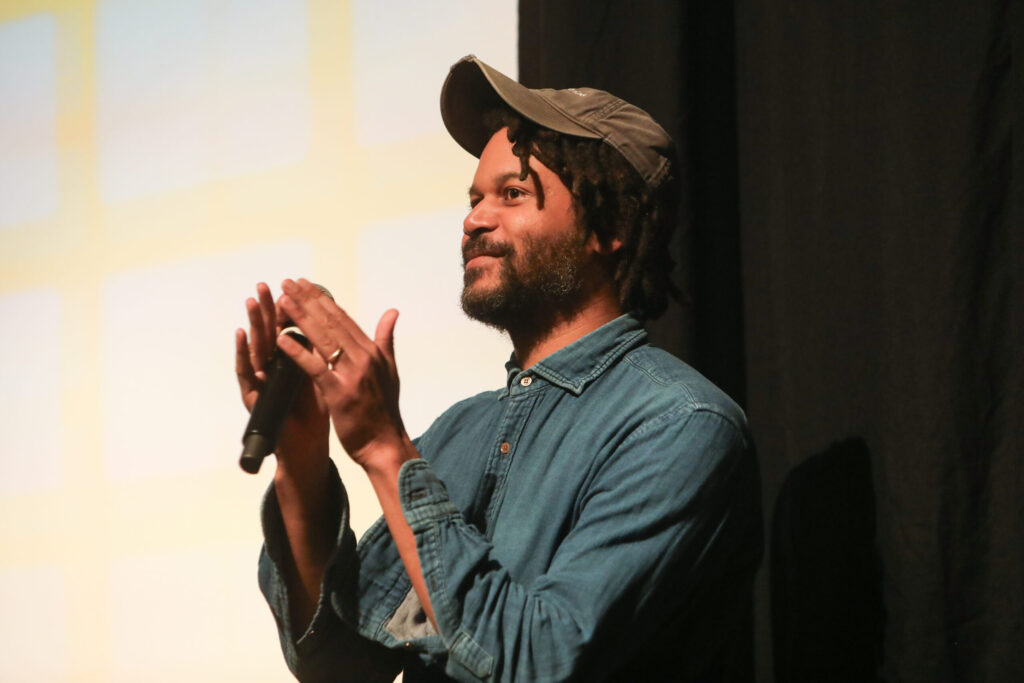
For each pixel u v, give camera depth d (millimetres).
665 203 2820
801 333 3238
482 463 2607
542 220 2650
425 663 2414
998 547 2879
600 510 2242
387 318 2326
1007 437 2914
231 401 4340
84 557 4469
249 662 4117
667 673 2396
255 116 4477
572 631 2088
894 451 3037
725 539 2381
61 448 4594
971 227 3012
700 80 3559
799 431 3197
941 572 2920
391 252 4113
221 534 4258
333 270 4207
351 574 2488
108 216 4699
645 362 2559
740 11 3529
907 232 3082
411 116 4172
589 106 2762
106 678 4336
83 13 4895
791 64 3367
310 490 2521
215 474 4309
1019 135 2996
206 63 4613
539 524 2365
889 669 2971
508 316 2680
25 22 5012
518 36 3828
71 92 4863
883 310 3113
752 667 3217
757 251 3402
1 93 4984
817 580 3100
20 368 4730
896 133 3137
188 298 4480
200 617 4230
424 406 3951
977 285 2990
